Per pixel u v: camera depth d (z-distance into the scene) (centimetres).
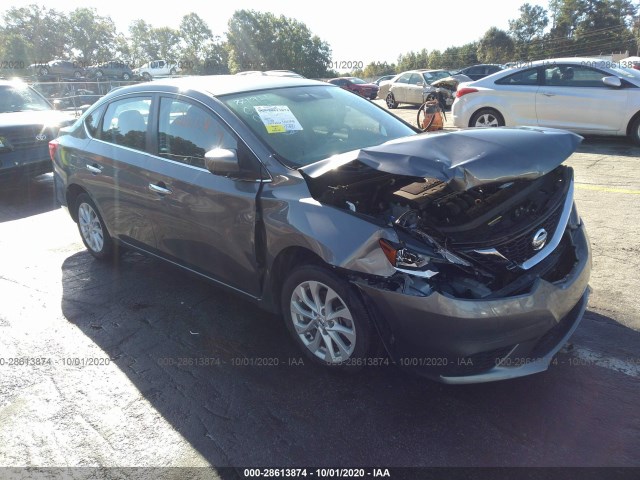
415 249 262
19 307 417
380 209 300
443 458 248
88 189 468
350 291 285
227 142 344
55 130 783
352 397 294
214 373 323
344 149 354
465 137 292
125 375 325
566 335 293
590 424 264
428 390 296
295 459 252
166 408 293
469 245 271
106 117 454
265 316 392
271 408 289
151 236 416
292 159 328
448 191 305
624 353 320
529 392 290
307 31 6450
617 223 532
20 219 666
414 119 1480
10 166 733
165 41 9112
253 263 333
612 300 381
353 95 442
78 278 471
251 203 321
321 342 316
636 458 242
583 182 697
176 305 414
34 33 7831
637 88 862
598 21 7306
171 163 379
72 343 363
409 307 261
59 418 288
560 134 306
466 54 6750
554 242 290
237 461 253
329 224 284
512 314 257
